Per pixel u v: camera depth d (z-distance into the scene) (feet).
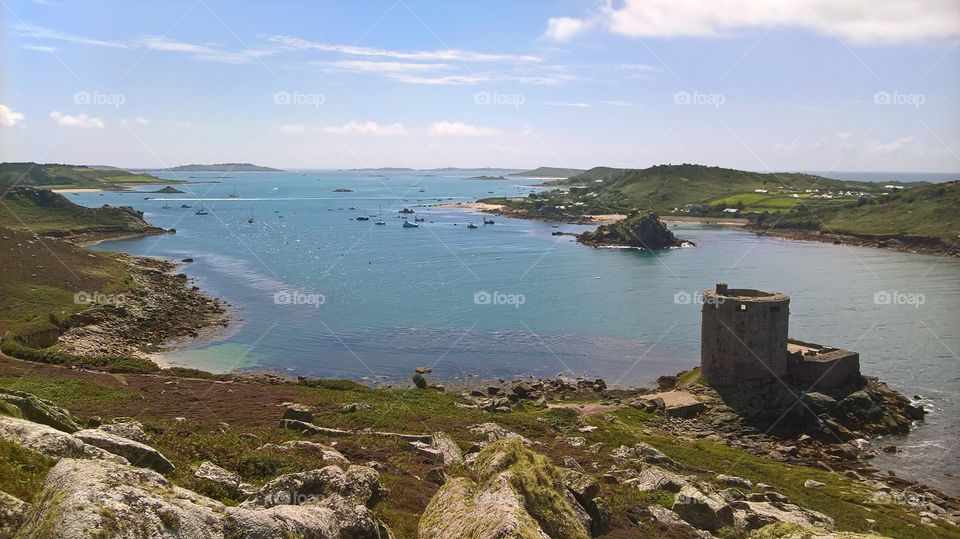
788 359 213.25
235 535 39.70
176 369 228.43
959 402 223.71
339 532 48.57
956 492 158.51
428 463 108.17
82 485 35.27
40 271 344.28
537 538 49.03
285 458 87.61
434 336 311.06
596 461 139.44
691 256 579.07
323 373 255.91
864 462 176.55
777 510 115.55
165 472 66.85
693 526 97.96
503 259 548.72
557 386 240.32
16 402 71.36
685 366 270.26
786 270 498.69
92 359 225.97
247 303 371.35
